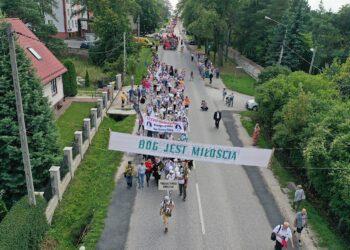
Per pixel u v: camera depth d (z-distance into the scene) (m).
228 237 14.31
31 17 40.69
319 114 18.48
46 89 25.14
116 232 14.14
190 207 16.27
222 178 19.22
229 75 47.34
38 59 25.06
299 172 19.86
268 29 48.38
